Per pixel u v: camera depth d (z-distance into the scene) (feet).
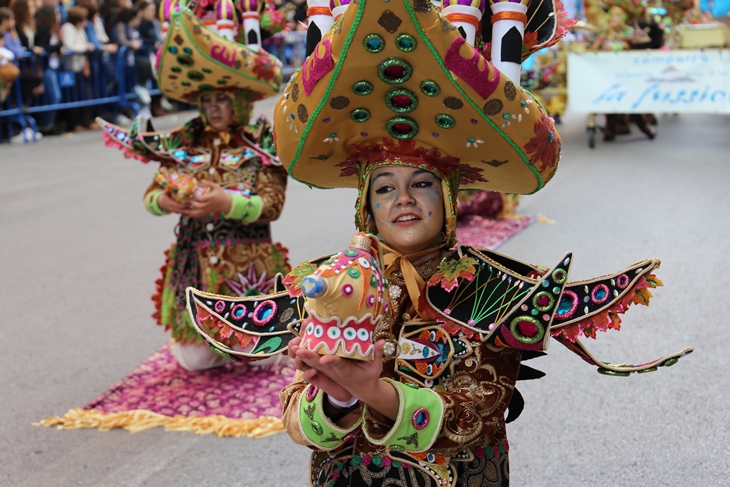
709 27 35.22
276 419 11.31
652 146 34.27
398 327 5.46
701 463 9.74
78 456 10.61
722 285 16.07
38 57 38.04
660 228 20.72
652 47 33.47
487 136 4.97
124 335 15.11
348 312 4.59
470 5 5.13
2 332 15.31
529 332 4.76
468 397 5.04
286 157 5.71
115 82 41.63
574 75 33.58
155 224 23.95
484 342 5.13
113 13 41.11
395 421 4.81
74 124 41.47
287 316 5.73
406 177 5.39
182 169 12.01
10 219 24.50
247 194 11.82
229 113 11.82
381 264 5.02
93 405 12.03
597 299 5.04
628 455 10.03
